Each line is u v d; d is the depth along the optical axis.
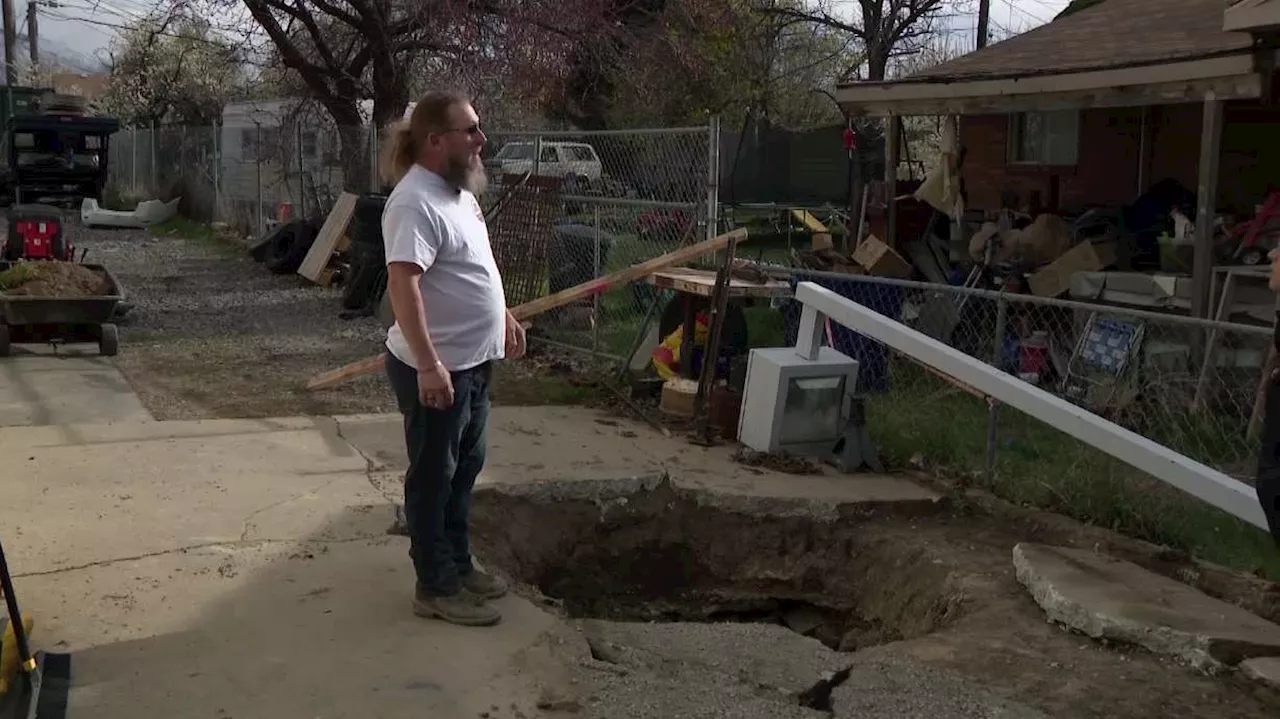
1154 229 10.48
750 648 4.62
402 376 4.22
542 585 5.98
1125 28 12.05
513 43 16.25
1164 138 11.83
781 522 6.26
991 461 6.57
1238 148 11.20
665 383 8.10
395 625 4.43
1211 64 8.34
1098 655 4.49
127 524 5.41
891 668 4.39
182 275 15.68
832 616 6.05
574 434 7.43
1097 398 8.48
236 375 9.05
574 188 11.44
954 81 10.65
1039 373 9.21
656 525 6.34
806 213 20.31
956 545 5.84
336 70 17.00
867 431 6.98
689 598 6.20
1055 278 9.83
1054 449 7.20
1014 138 13.76
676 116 23.19
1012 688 4.21
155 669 3.98
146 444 6.79
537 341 10.41
